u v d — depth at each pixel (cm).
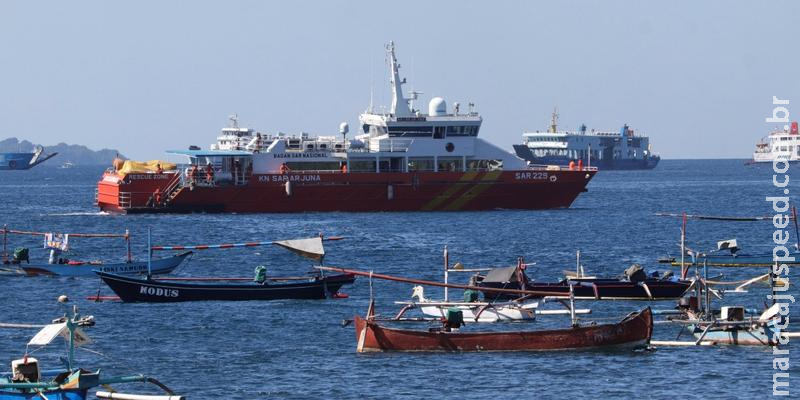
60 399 15100
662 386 17488
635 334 19938
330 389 17375
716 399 16800
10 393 15162
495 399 16812
